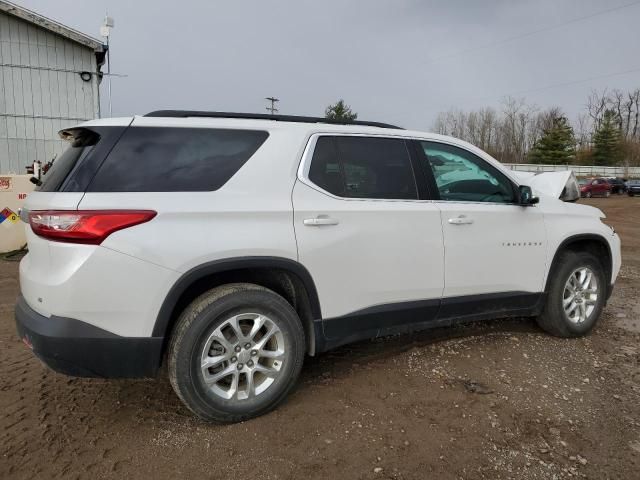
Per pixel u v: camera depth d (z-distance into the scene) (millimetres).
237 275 3006
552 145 63688
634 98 77562
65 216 2484
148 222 2590
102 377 2631
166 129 2828
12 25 14648
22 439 2703
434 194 3600
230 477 2400
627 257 9367
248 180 2910
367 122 3564
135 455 2568
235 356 2828
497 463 2535
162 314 2619
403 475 2428
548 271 4102
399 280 3363
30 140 15188
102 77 16062
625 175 60000
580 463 2555
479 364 3727
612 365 3797
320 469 2463
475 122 74875
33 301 2633
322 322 3133
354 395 3211
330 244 3076
